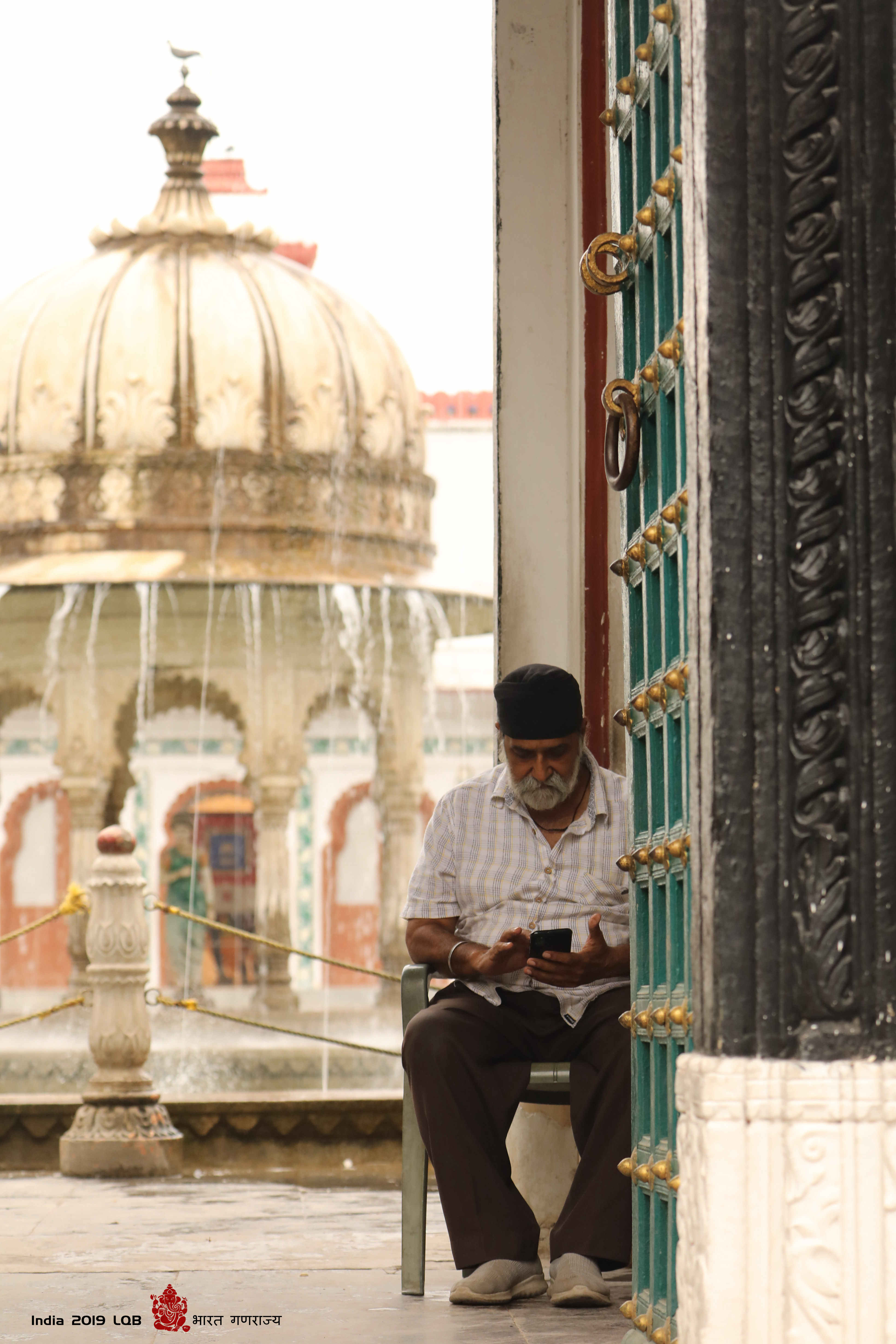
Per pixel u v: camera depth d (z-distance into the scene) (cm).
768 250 286
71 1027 1593
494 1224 421
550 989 448
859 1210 274
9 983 2520
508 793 471
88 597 1722
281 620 1756
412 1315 400
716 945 280
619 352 383
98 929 801
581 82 594
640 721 355
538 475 595
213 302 1748
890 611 284
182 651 1764
